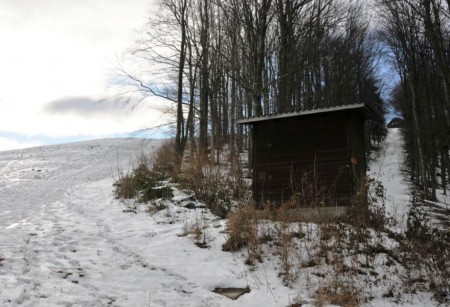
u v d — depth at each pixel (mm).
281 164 12664
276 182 12617
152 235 10547
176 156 20438
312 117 12484
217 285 7922
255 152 13102
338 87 29719
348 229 9211
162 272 8133
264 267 8539
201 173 14656
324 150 12156
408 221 10773
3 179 25344
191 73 27031
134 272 7852
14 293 5832
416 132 27750
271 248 9250
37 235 10016
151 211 12906
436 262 8305
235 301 7176
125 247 9523
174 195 14219
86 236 10188
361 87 37531
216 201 13375
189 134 27031
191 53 27250
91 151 43312
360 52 33719
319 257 8562
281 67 20922
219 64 24984
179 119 24891
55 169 31188
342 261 8031
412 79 28422
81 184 22766
